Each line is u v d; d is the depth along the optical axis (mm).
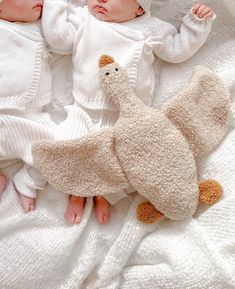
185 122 851
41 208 865
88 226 870
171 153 811
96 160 825
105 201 872
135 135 812
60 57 939
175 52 917
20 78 845
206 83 883
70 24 894
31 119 872
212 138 870
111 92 840
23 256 827
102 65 846
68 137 854
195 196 826
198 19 893
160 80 948
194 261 801
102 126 881
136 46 875
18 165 895
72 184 836
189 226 837
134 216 861
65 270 854
